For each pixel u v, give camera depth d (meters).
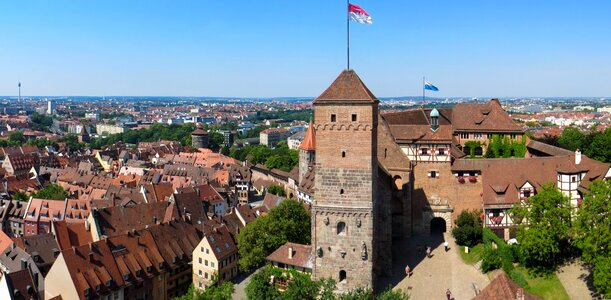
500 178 113.62
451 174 118.06
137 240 118.88
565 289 82.81
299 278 77.56
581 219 80.50
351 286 87.69
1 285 100.88
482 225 109.94
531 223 88.88
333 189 87.88
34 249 120.44
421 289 89.62
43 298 108.25
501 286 65.38
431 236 118.06
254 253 112.00
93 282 104.25
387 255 96.12
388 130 117.62
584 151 151.50
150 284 117.06
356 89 86.56
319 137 87.88
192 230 135.75
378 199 95.31
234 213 146.00
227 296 77.44
